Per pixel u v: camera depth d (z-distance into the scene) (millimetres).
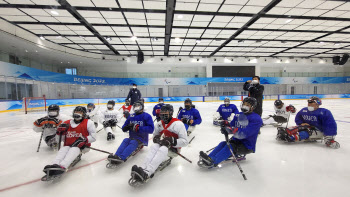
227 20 9641
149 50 16281
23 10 8219
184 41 13531
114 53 17094
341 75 23156
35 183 1761
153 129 2342
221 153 1883
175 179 1797
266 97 19344
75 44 13875
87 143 2152
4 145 3180
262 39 13125
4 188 1661
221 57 19625
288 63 20359
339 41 13680
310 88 22812
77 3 7703
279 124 4477
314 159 2256
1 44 11562
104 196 1510
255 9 8430
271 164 2129
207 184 1691
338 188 1586
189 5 8031
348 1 7691
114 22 9734
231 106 4527
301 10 8523
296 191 1547
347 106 10219
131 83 19891
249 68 21281
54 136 2730
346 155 2373
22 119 6930
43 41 12547
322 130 2773
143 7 8141
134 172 1475
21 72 12141
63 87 16031
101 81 18781
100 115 4062
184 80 20500
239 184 1683
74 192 1576
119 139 3500
